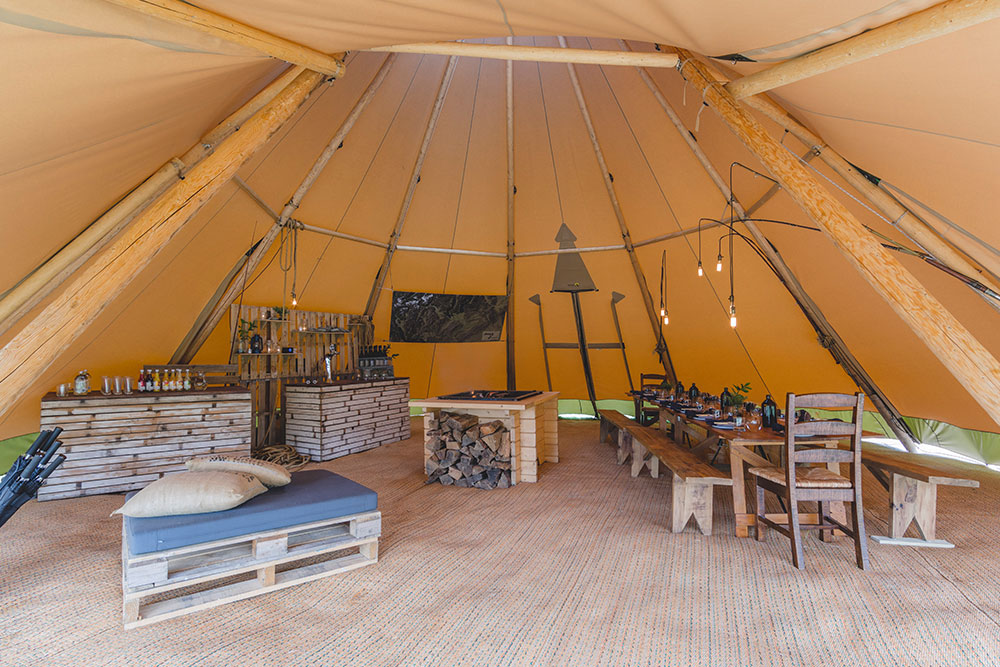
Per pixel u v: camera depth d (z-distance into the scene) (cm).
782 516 376
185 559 286
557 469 588
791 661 223
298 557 298
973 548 352
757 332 757
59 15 186
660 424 673
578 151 725
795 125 399
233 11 260
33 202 295
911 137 306
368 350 848
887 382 668
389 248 814
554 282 874
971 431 620
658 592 288
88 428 486
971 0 203
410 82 642
